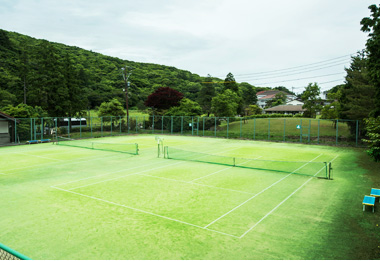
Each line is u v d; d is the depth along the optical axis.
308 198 12.59
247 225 9.70
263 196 12.88
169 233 9.05
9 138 31.98
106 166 19.55
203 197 12.73
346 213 10.80
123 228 9.43
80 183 15.10
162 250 7.96
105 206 11.55
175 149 27.66
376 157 15.95
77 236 8.84
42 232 9.12
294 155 24.39
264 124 49.75
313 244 8.31
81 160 21.78
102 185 14.71
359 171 18.00
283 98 105.56
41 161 21.30
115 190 13.82
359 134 31.20
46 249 8.01
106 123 47.25
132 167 19.22
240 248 8.07
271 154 24.95
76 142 33.38
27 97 41.88
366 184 14.90
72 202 12.05
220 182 15.32
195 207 11.45
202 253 7.79
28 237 8.77
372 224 9.76
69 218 10.28
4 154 24.50
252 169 18.67
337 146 30.39
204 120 41.97
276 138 36.41
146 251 7.90
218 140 36.50
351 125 32.12
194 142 34.16
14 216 10.48
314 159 22.42
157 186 14.54
